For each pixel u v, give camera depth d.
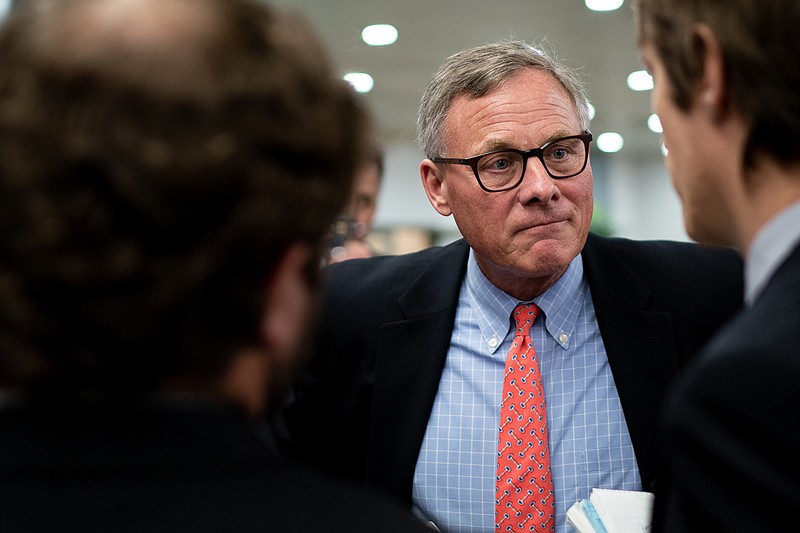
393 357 1.59
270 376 0.59
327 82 0.56
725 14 0.69
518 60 1.50
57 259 0.48
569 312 1.56
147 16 0.51
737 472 0.63
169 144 0.49
